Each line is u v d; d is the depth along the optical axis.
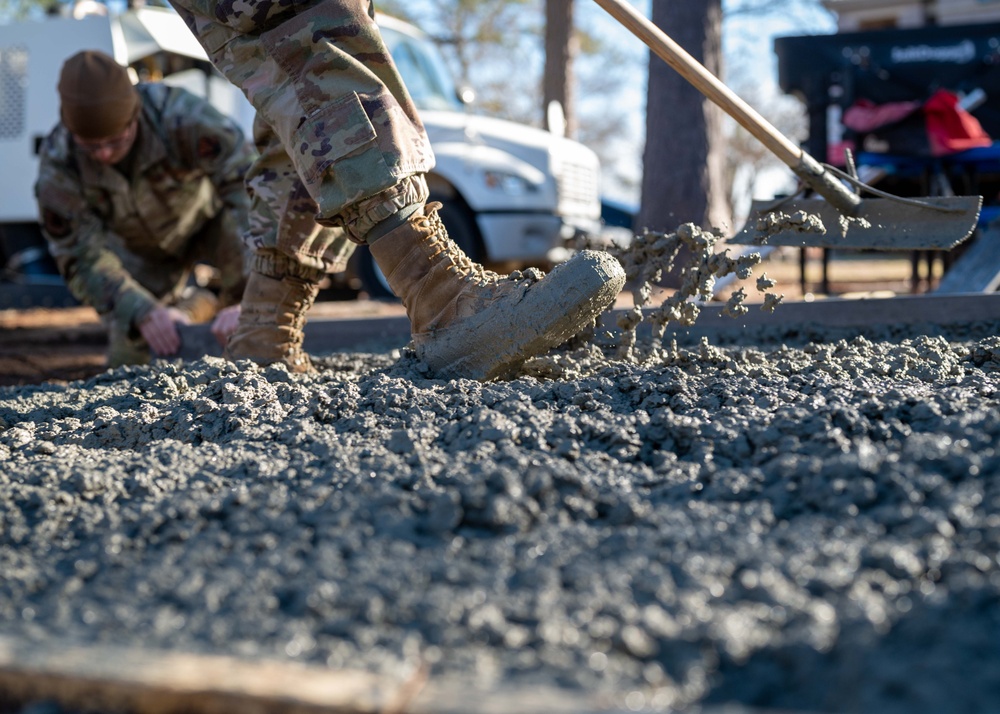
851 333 3.62
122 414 2.16
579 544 1.24
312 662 0.97
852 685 0.89
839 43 7.08
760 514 1.31
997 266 4.70
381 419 1.89
